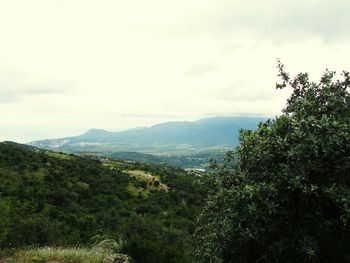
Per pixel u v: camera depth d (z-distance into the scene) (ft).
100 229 131.13
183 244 52.80
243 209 25.72
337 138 25.29
